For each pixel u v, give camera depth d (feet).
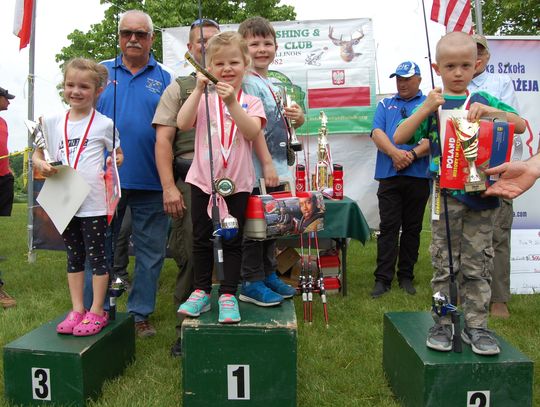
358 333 11.26
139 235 11.16
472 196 7.48
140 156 10.79
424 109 7.27
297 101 20.49
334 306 13.62
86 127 8.78
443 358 7.00
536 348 10.23
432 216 7.76
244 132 7.86
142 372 9.02
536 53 14.70
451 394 6.86
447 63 7.60
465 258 7.79
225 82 7.99
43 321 12.10
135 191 10.94
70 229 8.66
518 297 14.51
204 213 8.00
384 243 14.89
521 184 7.09
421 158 14.49
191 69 20.20
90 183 8.58
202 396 7.46
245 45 8.22
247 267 8.70
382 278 14.85
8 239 24.38
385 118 14.92
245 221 8.17
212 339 7.38
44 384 7.53
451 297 7.24
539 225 15.30
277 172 9.78
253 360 7.41
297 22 20.17
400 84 14.56
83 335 8.13
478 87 12.07
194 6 45.85
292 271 15.47
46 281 16.25
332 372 9.20
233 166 7.92
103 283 8.63
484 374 6.86
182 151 10.14
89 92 8.71
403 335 7.89
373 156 21.66
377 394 8.38
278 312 8.06
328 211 14.01
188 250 10.46
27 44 18.45
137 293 11.20
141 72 11.08
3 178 18.38
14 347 7.58
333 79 20.40
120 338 8.86
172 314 12.79
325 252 15.62
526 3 37.52
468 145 7.09
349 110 20.52
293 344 7.39
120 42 10.85
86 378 7.59
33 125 8.74
